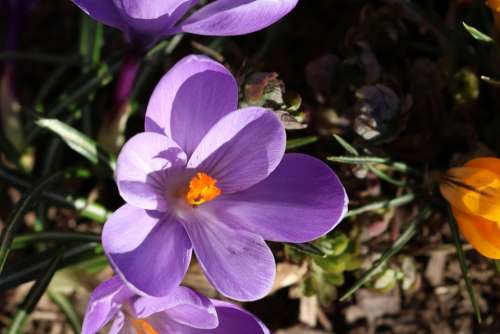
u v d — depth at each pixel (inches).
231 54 21.3
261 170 17.0
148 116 16.7
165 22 17.0
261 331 17.1
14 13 20.8
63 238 18.9
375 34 20.1
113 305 17.0
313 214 17.0
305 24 22.2
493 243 17.6
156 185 16.9
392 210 19.9
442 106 20.1
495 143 20.2
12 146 19.8
